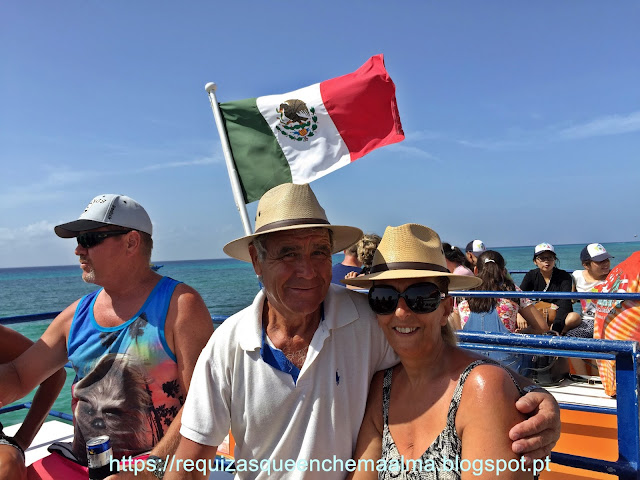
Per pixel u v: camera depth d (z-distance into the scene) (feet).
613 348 5.93
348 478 6.48
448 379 5.74
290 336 6.68
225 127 13.58
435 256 6.15
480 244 25.73
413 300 5.82
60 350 8.66
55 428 13.83
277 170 13.39
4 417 33.14
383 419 6.36
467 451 5.15
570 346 6.24
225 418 6.61
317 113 13.29
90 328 8.13
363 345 6.66
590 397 13.28
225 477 9.62
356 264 17.15
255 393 6.40
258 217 6.83
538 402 5.13
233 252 7.68
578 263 209.77
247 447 6.63
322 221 6.58
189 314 7.78
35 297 177.17
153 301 7.88
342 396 6.46
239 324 6.59
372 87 13.01
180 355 7.73
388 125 13.15
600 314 14.21
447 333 6.40
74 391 8.24
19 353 9.21
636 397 5.84
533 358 15.03
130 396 7.84
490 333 6.95
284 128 13.37
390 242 6.23
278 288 6.45
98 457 6.17
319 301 6.50
